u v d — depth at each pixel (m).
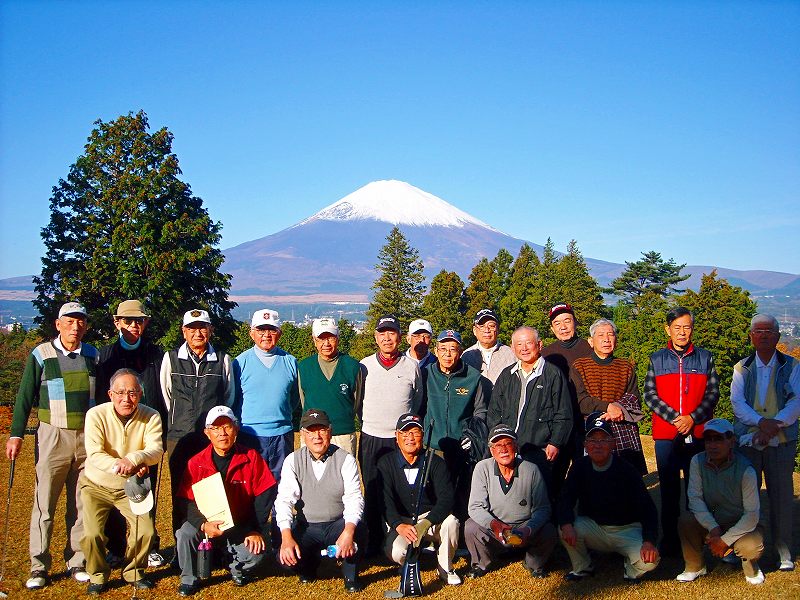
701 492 6.08
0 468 11.72
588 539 6.15
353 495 6.11
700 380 6.58
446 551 6.16
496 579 6.23
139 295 29.78
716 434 5.91
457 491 7.04
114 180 31.80
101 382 6.51
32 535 6.04
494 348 8.03
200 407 6.61
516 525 6.29
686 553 6.08
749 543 5.82
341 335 58.44
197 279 31.08
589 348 7.68
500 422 6.98
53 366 6.25
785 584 5.86
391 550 6.23
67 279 29.89
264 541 6.17
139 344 6.84
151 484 6.43
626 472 6.16
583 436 7.22
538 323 55.81
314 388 7.01
